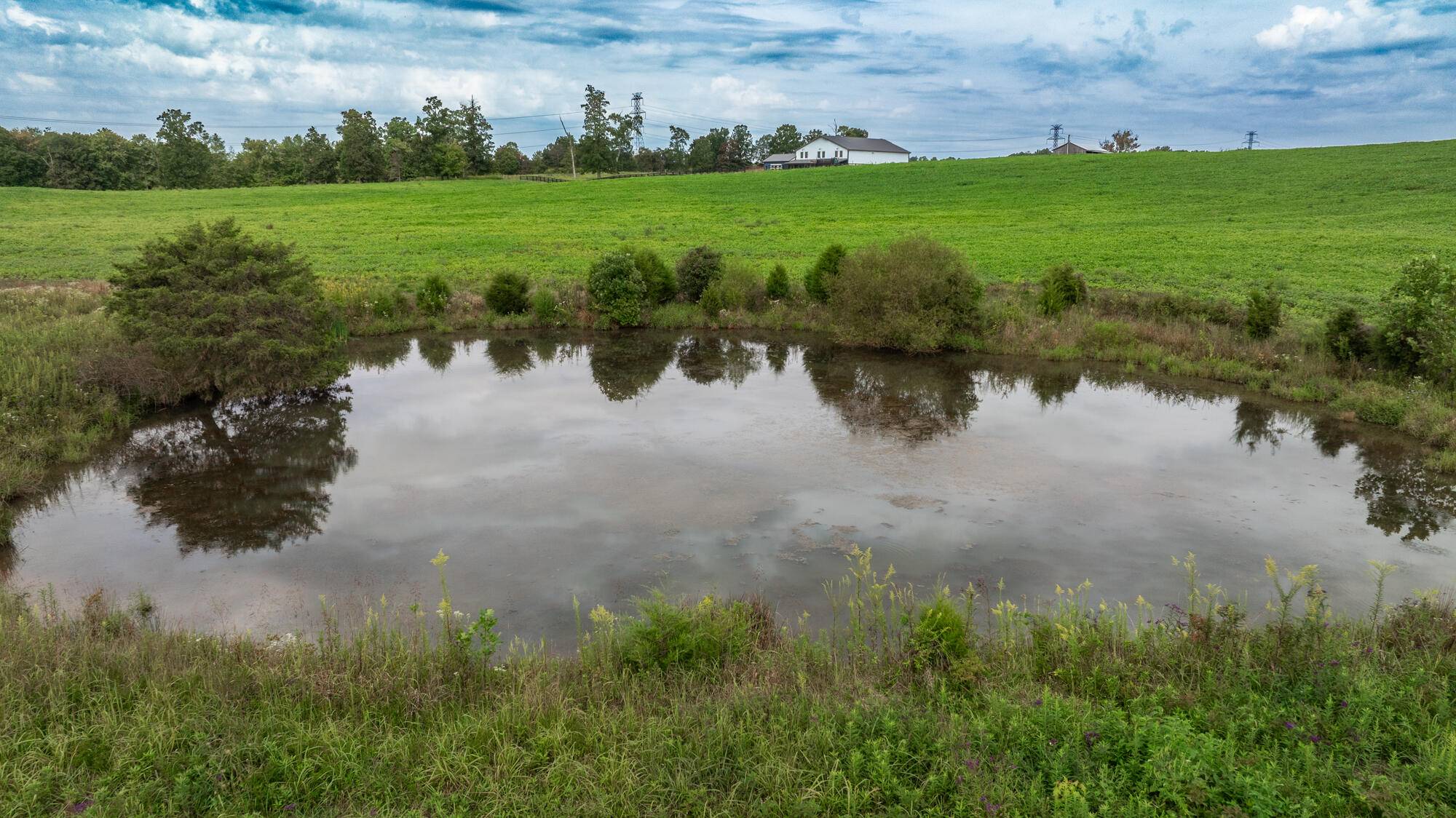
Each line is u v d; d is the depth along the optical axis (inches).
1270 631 237.0
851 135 5506.9
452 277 1135.0
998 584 307.4
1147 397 597.6
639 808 173.5
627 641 242.5
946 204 2036.2
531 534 355.3
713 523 366.3
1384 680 209.5
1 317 748.0
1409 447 473.7
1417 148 2297.0
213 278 583.5
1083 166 2507.4
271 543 348.2
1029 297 890.1
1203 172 2197.3
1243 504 388.5
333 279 1066.7
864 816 167.0
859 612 276.1
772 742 191.0
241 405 579.2
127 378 544.7
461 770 182.9
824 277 849.5
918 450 471.8
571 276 1143.0
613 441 489.7
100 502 397.7
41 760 179.2
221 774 177.3
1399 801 162.6
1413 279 555.8
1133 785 172.7
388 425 527.8
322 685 215.2
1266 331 692.7
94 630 256.7
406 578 314.7
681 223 1856.5
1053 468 439.5
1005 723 195.2
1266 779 166.2
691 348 797.9
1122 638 241.1
